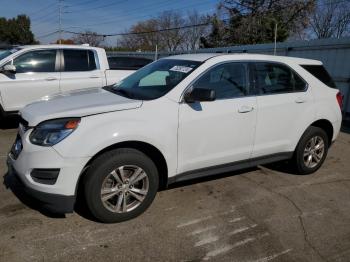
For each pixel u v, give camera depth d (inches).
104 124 132.6
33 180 130.0
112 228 137.9
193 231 138.9
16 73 277.4
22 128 141.1
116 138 132.4
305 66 199.2
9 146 241.4
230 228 142.5
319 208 163.5
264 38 1350.9
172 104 148.3
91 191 133.0
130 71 329.1
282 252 127.9
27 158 130.3
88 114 133.1
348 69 413.7
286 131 186.7
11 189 167.5
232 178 195.5
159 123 143.1
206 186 182.4
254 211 157.6
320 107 199.0
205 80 158.9
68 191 128.8
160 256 122.6
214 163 163.9
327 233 141.8
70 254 120.9
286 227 144.9
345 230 144.6
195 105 153.4
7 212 146.0
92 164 133.0
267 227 144.3
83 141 128.2
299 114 189.9
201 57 171.3
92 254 121.6
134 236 133.4
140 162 139.9
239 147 169.9
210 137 158.4
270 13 1374.3
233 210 157.6
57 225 137.8
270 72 181.9
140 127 137.8
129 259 120.1
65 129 128.3
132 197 144.8
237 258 123.5
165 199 165.3
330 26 1726.1
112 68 331.0
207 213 153.7
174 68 167.9
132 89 167.9
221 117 159.5
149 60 527.5
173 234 136.2
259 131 175.2
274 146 184.1
